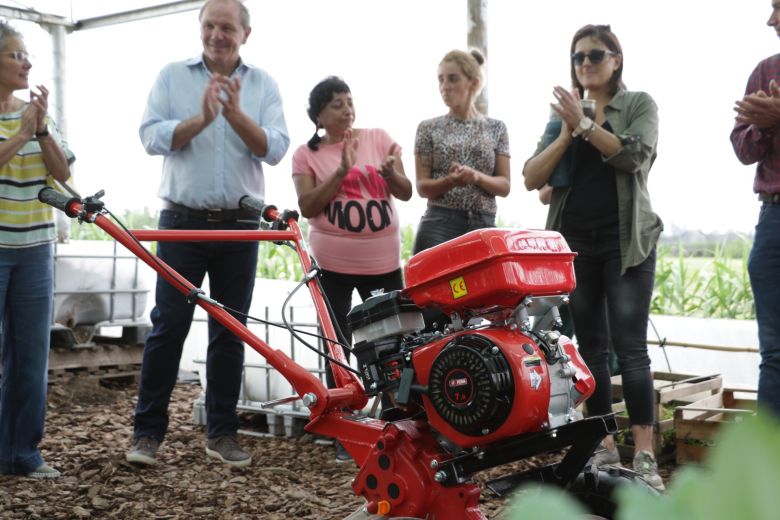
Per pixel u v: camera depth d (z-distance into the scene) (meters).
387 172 4.15
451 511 2.38
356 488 2.57
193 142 4.05
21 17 7.75
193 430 4.93
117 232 3.03
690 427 3.92
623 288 3.62
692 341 5.34
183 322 4.06
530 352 2.27
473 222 4.27
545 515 0.25
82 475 3.89
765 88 3.51
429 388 2.33
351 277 4.26
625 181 3.65
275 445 4.62
